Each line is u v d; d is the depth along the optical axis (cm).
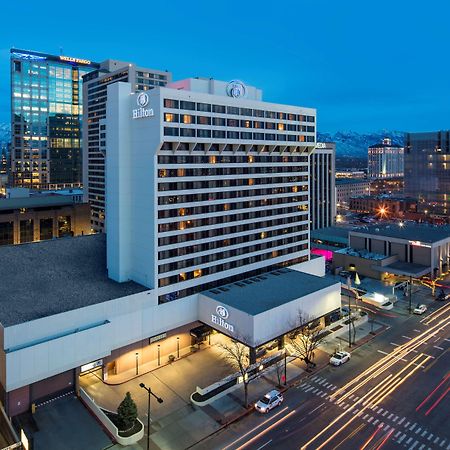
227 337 8731
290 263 10856
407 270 12231
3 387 6316
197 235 8712
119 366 7556
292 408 6400
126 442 5653
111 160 8606
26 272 8419
